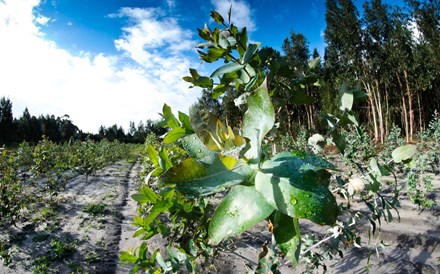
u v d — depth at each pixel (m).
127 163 20.53
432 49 19.38
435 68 20.86
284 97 1.21
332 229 1.46
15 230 6.61
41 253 5.54
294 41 29.25
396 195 1.35
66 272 4.92
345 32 24.41
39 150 10.53
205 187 0.60
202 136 0.70
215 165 0.62
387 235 5.20
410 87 22.80
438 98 27.19
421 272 4.25
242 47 0.98
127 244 5.89
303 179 0.54
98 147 21.20
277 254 0.99
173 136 0.84
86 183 12.05
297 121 25.66
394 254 4.68
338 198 5.64
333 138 1.10
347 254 4.77
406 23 21.67
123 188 11.38
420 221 5.60
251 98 0.63
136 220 1.09
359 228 5.32
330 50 27.33
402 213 6.11
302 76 1.17
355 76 24.61
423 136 10.34
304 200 0.51
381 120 22.83
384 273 4.24
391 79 24.38
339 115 1.05
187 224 1.16
